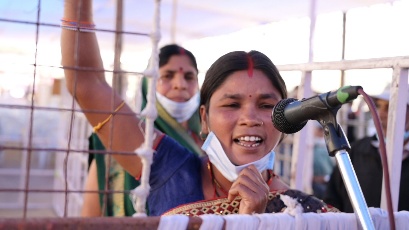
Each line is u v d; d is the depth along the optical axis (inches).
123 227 36.0
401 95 64.4
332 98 41.3
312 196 60.8
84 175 196.7
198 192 63.9
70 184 231.0
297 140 93.2
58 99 339.0
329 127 42.1
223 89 62.2
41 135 340.5
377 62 67.4
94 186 106.4
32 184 319.3
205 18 206.2
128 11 204.7
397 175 65.9
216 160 62.0
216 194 63.7
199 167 67.4
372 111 38.0
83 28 55.7
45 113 337.1
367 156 130.6
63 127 261.3
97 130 67.1
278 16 174.2
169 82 121.1
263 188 56.2
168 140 68.7
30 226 34.2
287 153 217.8
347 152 41.7
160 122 116.6
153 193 65.9
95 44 62.9
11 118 365.1
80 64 62.7
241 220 39.1
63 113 256.7
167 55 122.0
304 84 86.2
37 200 294.0
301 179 93.7
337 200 135.9
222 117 61.7
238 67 62.0
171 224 37.1
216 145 62.1
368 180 128.0
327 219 42.4
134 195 43.8
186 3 184.5
